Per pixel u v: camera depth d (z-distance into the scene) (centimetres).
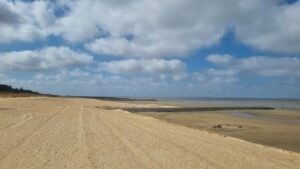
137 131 1577
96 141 1223
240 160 920
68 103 5350
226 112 4906
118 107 4875
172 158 927
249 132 2064
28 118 2177
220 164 860
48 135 1359
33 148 1052
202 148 1112
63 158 910
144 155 967
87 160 889
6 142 1150
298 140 1692
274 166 855
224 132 2059
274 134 1959
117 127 1742
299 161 941
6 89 10112
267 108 6366
